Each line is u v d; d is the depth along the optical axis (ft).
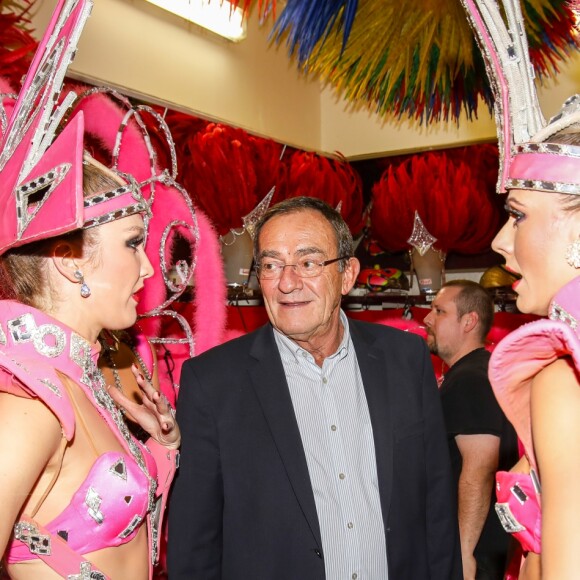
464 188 13.70
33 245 3.99
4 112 4.22
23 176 3.66
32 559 3.82
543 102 13.93
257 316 12.71
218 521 5.56
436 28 8.20
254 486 5.44
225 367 5.82
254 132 14.46
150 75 11.97
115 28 11.26
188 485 5.50
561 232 3.29
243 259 11.09
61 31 3.92
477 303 9.46
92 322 4.18
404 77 9.27
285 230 5.66
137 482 4.02
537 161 3.34
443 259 14.10
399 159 16.49
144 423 4.69
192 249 8.95
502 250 3.65
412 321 15.02
